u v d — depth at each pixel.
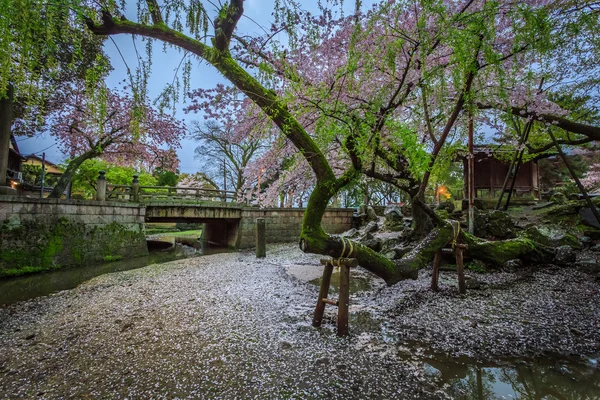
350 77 3.97
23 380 2.70
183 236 22.75
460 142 6.96
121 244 11.39
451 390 2.46
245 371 2.76
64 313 4.75
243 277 7.21
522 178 12.29
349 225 15.86
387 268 4.04
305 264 9.10
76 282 7.51
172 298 5.29
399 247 7.33
